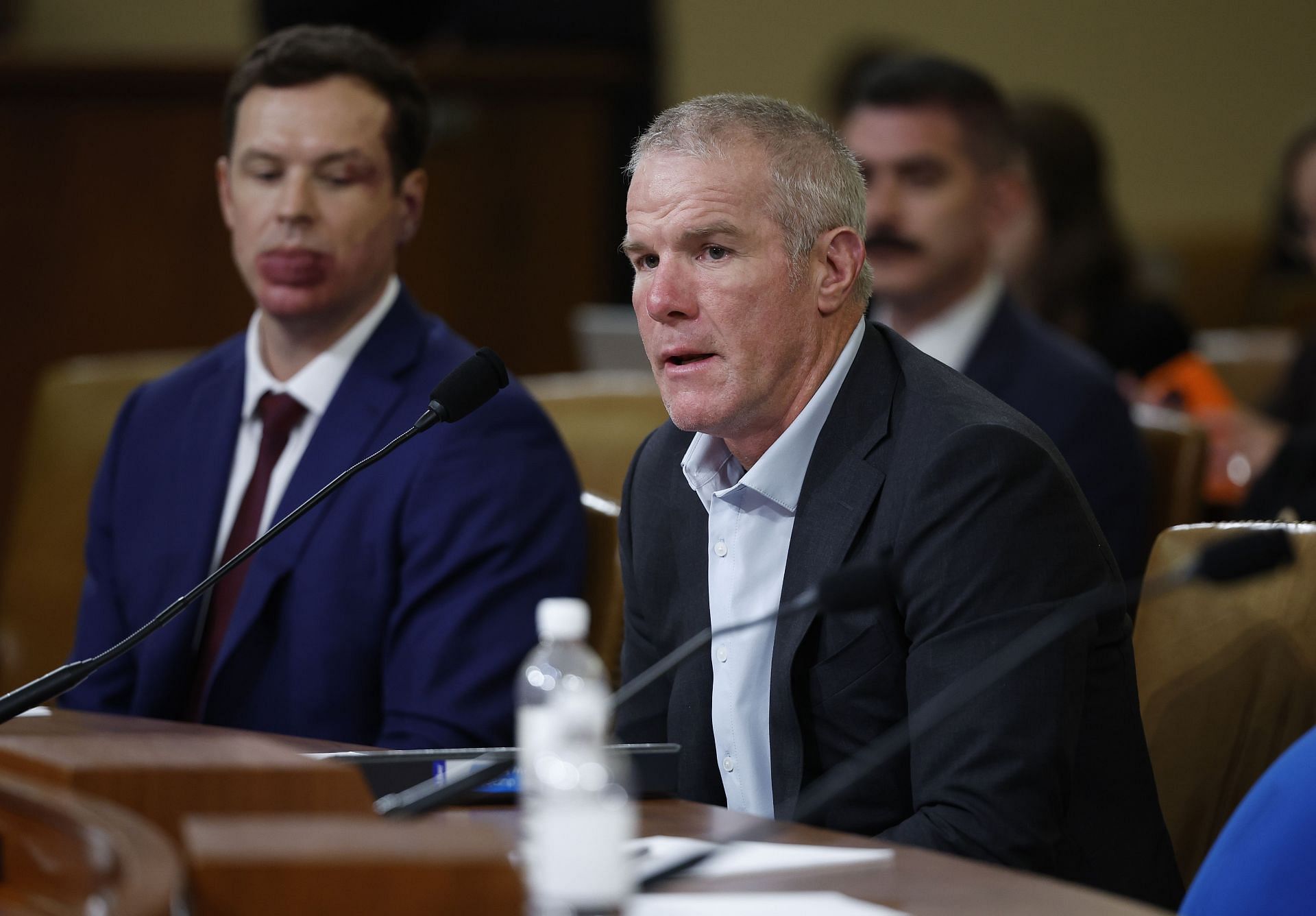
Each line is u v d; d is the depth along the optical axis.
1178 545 7.04
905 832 5.75
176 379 9.27
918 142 11.16
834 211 6.57
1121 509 10.45
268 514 8.59
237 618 8.27
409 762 5.52
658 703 7.05
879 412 6.52
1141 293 14.54
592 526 8.81
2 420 14.79
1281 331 21.41
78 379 11.77
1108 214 14.52
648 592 7.09
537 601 8.37
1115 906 4.31
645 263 6.64
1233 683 6.81
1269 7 27.17
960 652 5.95
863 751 6.26
